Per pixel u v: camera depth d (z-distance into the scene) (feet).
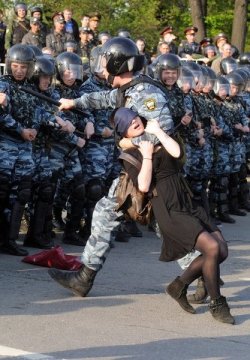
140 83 30.12
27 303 31.40
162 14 129.08
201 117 52.31
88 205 44.55
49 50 55.52
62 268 37.27
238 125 57.00
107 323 29.37
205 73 53.36
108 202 31.76
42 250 41.78
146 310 31.40
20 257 39.52
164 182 29.60
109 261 40.29
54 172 41.98
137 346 26.86
